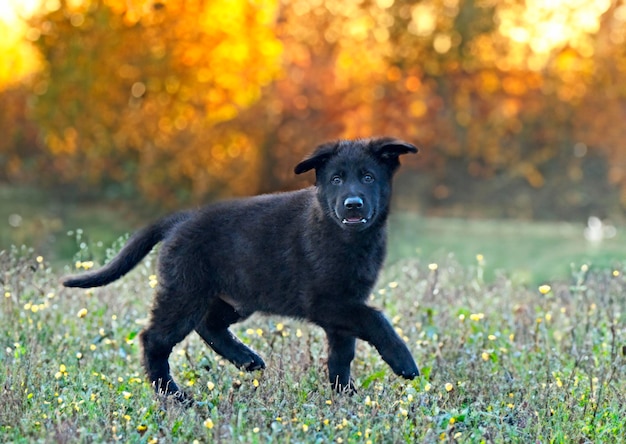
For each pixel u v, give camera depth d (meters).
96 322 8.87
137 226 22.61
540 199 30.27
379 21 28.66
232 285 7.35
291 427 5.85
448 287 10.10
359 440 5.88
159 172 25.94
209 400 6.61
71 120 26.20
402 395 6.72
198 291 7.32
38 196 27.28
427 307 9.16
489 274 15.37
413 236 22.89
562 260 18.44
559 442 6.11
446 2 29.62
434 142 29.75
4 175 29.44
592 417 6.50
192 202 25.91
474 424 6.29
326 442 5.74
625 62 30.48
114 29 25.42
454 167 30.44
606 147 30.61
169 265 7.32
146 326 7.39
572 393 6.80
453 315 9.06
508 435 6.16
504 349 8.08
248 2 25.19
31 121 28.98
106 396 6.57
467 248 20.75
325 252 6.95
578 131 30.73
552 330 9.02
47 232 19.77
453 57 29.30
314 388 6.95
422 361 7.89
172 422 6.06
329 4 27.66
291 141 26.38
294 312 7.19
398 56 28.89
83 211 25.33
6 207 25.28
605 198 30.39
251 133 26.02
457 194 30.28
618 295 9.75
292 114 26.80
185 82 25.50
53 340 8.29
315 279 6.99
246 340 8.34
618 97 30.66
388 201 7.27
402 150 7.21
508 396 6.95
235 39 25.34
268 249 7.19
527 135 30.78
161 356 7.30
